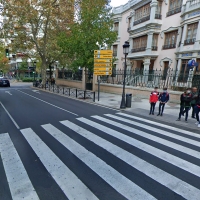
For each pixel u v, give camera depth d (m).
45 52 22.69
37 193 2.58
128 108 9.82
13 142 4.43
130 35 22.34
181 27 16.20
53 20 19.89
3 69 48.19
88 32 11.65
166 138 5.11
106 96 14.74
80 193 2.60
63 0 17.59
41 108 9.02
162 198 2.52
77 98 13.47
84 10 12.30
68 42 12.37
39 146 4.21
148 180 2.96
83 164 3.43
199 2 13.91
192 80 11.23
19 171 3.13
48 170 3.19
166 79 13.39
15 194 2.55
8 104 10.02
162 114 8.44
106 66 11.74
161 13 18.41
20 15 17.66
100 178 2.98
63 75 26.61
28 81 40.62
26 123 6.15
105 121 6.79
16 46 22.39
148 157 3.82
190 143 4.76
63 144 4.38
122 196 2.55
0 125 5.85
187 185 2.84
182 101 7.13
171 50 17.42
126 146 4.38
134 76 14.87
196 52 14.31
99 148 4.21
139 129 5.92
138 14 20.83
